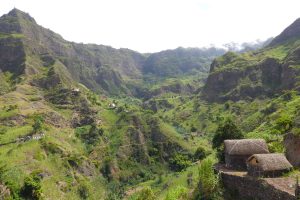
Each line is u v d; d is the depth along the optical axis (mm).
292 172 49469
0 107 183125
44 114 185375
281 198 41750
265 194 44812
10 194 95688
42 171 129625
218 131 81375
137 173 179250
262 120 166500
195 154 166375
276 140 71812
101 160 176625
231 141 62219
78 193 137000
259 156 50594
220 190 52000
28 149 140000
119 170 176375
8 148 139750
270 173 49125
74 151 165375
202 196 52750
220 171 55375
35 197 99562
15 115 171875
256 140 61781
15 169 116938
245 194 48719
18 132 155125
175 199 63719
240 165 59875
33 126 161500
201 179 53750
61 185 131750
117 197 148375
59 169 141500
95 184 154375
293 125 77562
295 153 55625
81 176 149125
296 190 39375
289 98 176250
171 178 144500
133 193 147625
